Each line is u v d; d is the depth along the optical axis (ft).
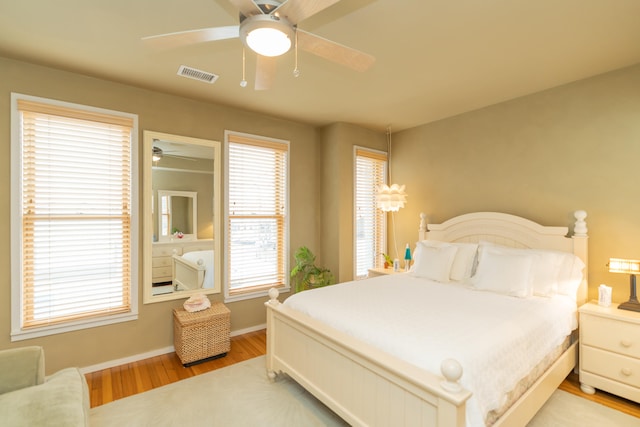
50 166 8.75
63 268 8.96
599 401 7.83
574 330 8.86
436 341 5.68
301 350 7.61
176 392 8.25
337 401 6.51
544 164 10.44
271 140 13.03
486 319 6.84
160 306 10.49
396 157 15.43
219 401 7.85
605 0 5.91
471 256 10.81
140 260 10.14
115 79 9.41
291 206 13.73
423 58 8.20
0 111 8.08
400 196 13.25
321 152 14.66
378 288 9.72
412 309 7.53
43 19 6.46
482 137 12.09
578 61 8.44
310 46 5.47
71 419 4.77
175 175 10.78
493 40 7.36
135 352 10.01
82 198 9.21
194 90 10.27
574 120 9.77
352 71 8.95
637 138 8.66
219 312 10.35
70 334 9.02
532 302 8.23
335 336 6.46
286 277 13.56
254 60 8.27
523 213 10.93
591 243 9.46
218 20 6.56
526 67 8.77
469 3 6.03
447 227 12.78
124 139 9.84
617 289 9.01
